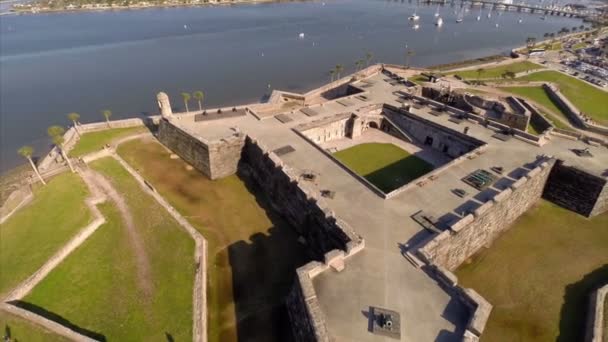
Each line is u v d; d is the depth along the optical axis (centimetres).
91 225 4678
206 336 3384
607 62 14088
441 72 12581
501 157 5422
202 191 5694
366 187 4756
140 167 6266
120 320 3562
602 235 4778
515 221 5034
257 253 4497
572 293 3931
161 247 4375
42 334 3300
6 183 6600
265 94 11288
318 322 2767
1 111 9688
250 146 5847
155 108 9981
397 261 3525
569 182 5138
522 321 3622
